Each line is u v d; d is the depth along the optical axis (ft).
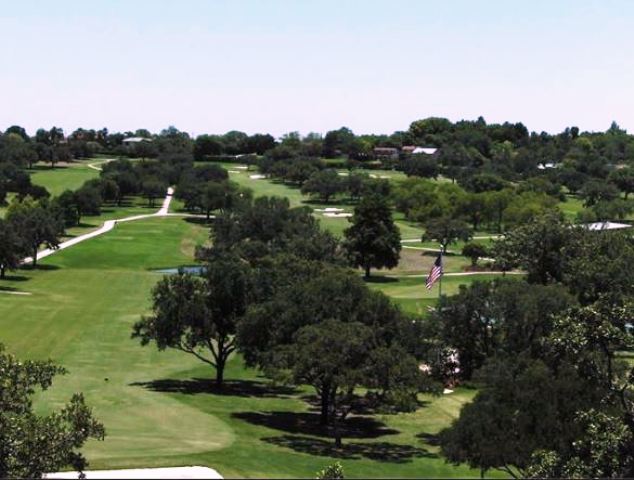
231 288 208.95
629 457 89.40
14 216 408.46
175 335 206.80
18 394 87.71
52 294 326.24
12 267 361.92
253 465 127.03
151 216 626.23
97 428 88.12
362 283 187.01
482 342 180.75
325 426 175.83
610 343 104.17
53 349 233.35
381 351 157.07
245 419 174.70
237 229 467.52
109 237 506.89
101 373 210.38
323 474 79.92
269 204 491.72
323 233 409.08
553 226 258.16
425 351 182.50
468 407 112.78
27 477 80.33
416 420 185.88
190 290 207.82
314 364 155.84
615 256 247.29
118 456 123.54
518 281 188.14
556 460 90.38
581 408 103.71
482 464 106.93
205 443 142.92
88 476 87.61
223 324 210.38
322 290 181.57
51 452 82.74
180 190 641.40
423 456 152.66
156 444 137.59
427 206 596.29
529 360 126.00
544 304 171.22
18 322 266.98
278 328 182.29
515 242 260.83
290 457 139.74
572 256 249.14
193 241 517.55
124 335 257.55
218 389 206.90
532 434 105.29
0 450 81.00
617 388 105.29
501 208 579.07
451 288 362.53
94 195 588.50
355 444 160.97
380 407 161.99
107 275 384.68
